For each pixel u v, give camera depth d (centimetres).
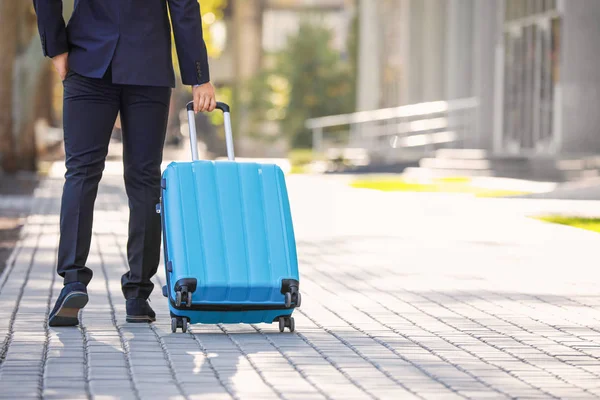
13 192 2262
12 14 2945
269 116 5356
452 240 1340
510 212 1745
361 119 3997
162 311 767
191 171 673
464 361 597
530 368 580
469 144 3123
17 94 3034
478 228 1494
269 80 5400
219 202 670
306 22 5384
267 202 679
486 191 2311
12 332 666
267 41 6962
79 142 685
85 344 629
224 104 702
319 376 550
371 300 845
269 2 6975
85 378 537
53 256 1125
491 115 3067
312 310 789
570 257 1154
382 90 4425
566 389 528
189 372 555
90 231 691
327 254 1193
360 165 3597
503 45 3033
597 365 592
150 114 695
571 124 2592
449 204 1945
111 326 695
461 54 3269
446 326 720
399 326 718
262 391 513
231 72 6762
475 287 927
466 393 514
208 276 648
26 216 1661
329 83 5266
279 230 675
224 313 659
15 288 877
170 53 700
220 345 633
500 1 3047
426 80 3688
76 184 685
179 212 661
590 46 2578
